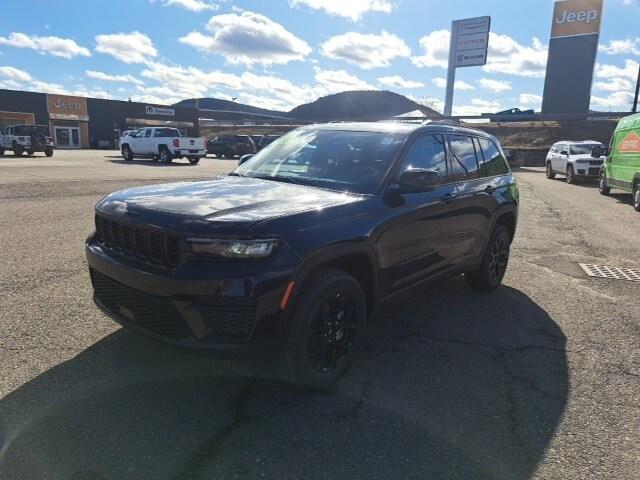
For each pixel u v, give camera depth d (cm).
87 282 515
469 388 345
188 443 271
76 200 1092
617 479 257
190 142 2680
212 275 280
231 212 304
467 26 4378
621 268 698
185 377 337
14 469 244
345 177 396
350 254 334
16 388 315
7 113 4350
